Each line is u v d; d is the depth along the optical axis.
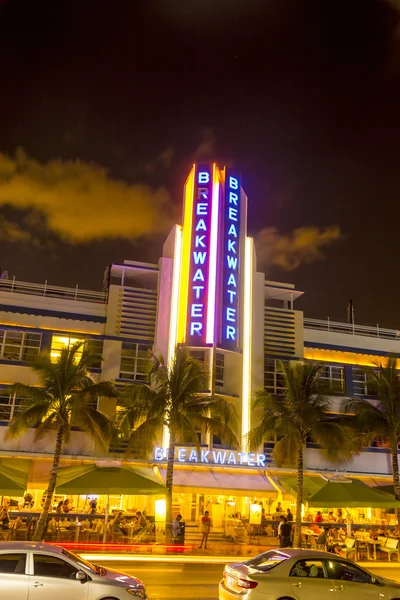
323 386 35.22
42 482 33.34
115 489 28.41
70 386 31.38
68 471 32.28
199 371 33.34
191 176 42.22
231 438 32.75
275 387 41.34
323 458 40.72
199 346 37.53
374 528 38.00
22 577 12.54
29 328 38.28
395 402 38.19
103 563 23.67
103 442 31.72
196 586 18.98
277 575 14.00
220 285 39.12
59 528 30.73
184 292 39.47
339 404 42.97
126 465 34.62
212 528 37.12
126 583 13.21
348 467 41.16
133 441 32.09
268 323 43.03
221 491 34.66
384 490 36.53
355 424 38.06
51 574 12.74
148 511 37.44
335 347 44.91
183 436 31.91
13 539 28.58
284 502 40.59
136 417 32.19
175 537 30.20
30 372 37.34
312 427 34.16
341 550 30.73
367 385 41.56
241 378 39.62
